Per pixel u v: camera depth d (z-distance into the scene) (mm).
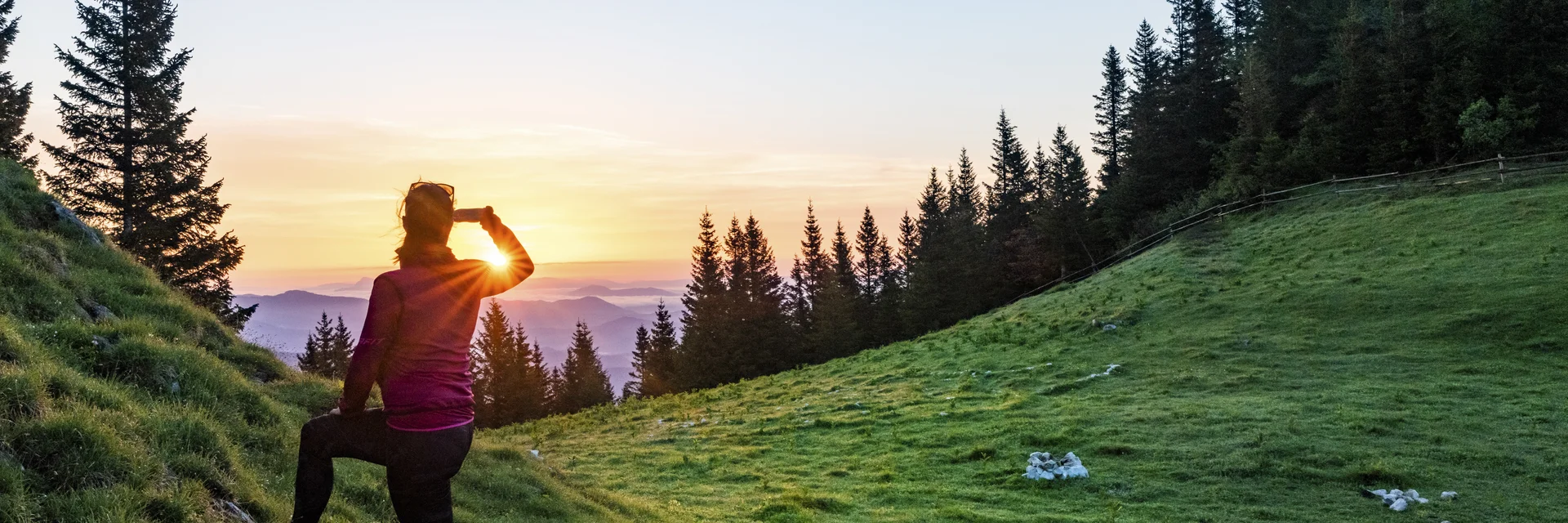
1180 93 72375
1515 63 50625
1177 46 89938
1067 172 100812
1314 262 35500
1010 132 110812
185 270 34188
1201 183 69312
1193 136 70312
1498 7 51688
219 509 6250
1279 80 66312
